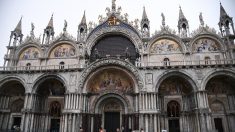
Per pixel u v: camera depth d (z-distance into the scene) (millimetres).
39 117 41594
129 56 43375
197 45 42000
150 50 42969
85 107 38688
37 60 45219
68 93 38969
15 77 41562
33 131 39188
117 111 40469
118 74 41562
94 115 39469
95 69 40156
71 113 37531
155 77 38250
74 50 44969
